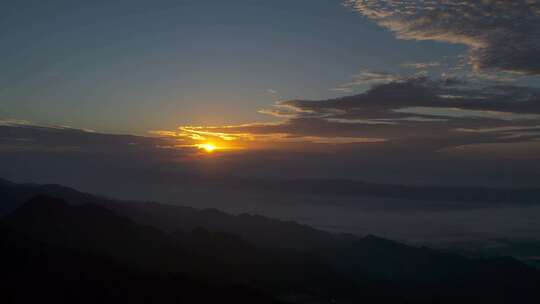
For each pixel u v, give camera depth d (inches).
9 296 2437.3
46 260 2785.4
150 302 2755.9
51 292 2551.7
